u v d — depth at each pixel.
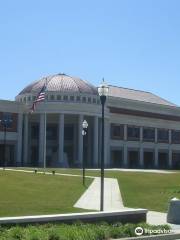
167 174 63.91
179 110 128.62
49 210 23.50
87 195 33.28
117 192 36.19
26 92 97.56
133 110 113.38
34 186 36.56
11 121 90.50
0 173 46.06
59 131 93.44
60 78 98.75
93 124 98.00
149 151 116.38
